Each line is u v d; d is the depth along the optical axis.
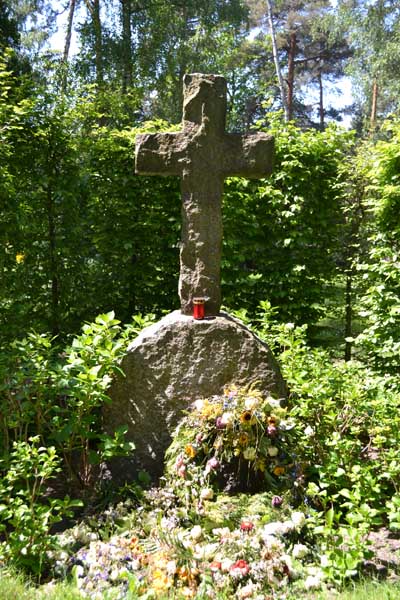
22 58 15.84
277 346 5.61
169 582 3.01
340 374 4.84
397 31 17.94
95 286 7.79
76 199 7.61
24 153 7.30
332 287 8.32
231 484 3.80
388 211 6.80
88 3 18.08
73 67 17.22
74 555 3.35
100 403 4.44
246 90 22.02
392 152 6.66
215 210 4.56
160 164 4.59
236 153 4.55
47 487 4.30
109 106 13.80
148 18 18.17
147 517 3.65
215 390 4.30
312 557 3.28
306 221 7.92
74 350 4.36
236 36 21.28
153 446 4.28
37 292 7.36
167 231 7.96
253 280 7.75
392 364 6.63
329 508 3.91
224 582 3.03
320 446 4.17
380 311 6.73
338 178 7.98
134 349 4.35
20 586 2.85
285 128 8.16
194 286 4.55
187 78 4.57
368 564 3.35
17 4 19.81
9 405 4.22
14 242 6.99
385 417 4.31
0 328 6.83
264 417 3.84
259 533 3.31
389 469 3.87
